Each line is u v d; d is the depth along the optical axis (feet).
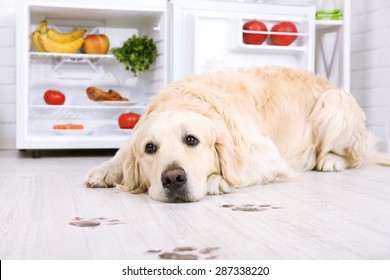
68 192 6.70
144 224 4.93
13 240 4.37
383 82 12.80
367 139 9.06
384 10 12.71
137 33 13.48
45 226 4.86
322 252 3.98
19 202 6.03
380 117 12.93
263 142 7.29
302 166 8.61
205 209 5.58
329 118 8.55
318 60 13.99
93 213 5.43
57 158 11.28
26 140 11.19
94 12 11.87
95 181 7.03
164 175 5.82
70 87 13.15
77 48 12.15
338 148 8.79
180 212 5.45
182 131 6.14
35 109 12.92
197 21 10.65
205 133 6.33
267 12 11.43
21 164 10.01
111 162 7.22
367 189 6.82
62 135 11.86
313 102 8.87
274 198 6.20
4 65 13.29
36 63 12.84
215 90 7.42
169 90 7.27
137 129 6.69
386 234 4.49
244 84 8.10
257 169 6.98
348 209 5.53
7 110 13.41
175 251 4.03
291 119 8.43
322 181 7.52
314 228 4.71
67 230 4.71
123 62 12.22
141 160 6.44
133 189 6.70
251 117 7.70
